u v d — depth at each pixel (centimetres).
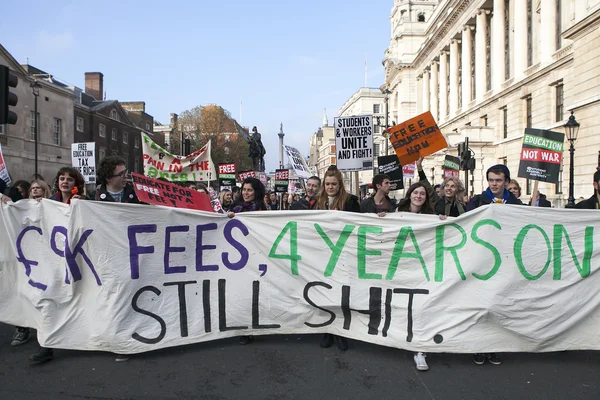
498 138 3180
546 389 348
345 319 435
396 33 5884
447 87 4528
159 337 415
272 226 447
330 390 347
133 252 419
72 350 429
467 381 364
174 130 5088
